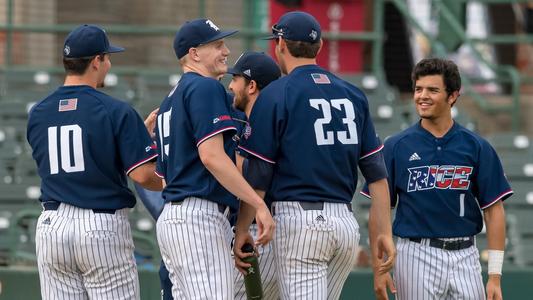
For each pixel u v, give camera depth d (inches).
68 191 902.4
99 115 901.2
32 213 1539.1
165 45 2186.3
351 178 892.0
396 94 2180.1
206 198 860.0
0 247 1550.2
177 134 863.7
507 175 1759.4
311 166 871.7
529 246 1596.9
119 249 908.6
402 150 955.3
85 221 897.5
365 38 1979.6
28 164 1729.8
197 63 889.5
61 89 917.8
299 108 871.7
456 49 2050.9
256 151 871.1
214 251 859.4
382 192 909.2
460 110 1973.4
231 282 866.8
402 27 2348.7
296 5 2004.2
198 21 892.0
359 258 1462.8
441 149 946.7
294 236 872.3
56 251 899.4
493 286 955.3
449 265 942.4
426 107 941.8
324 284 884.0
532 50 2272.4
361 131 895.7
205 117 847.1
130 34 2005.4
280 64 910.4
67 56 916.0
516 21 2263.8
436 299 945.5
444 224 943.7
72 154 900.0
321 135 871.7
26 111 1860.2
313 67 892.6
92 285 911.7
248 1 2069.4
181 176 864.3
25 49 2086.6
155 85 1940.2
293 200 874.8
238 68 1007.6
